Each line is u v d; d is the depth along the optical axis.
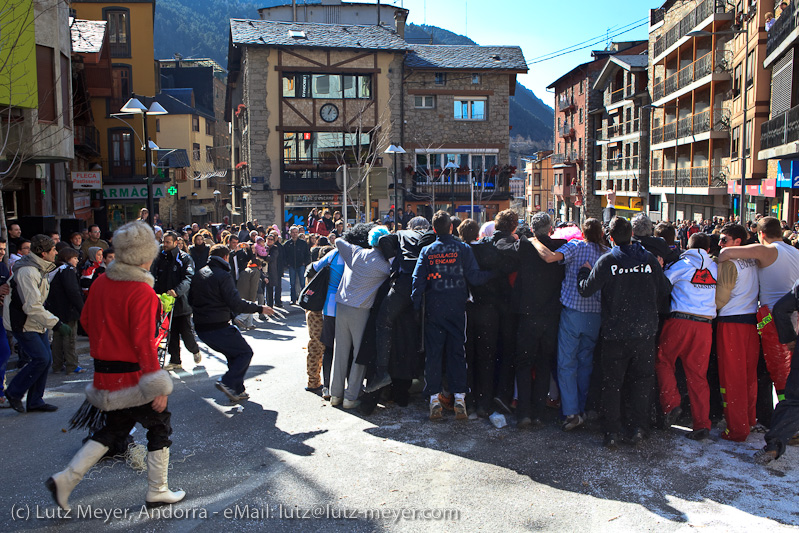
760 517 4.16
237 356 6.77
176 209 53.62
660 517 4.16
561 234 6.24
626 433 5.38
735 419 5.43
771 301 5.46
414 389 7.14
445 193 38.88
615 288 5.16
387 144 37.25
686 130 40.06
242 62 40.28
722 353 5.49
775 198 27.08
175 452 5.37
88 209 29.75
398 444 5.48
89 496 4.54
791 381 4.98
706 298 5.41
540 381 5.83
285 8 50.75
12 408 6.64
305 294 6.82
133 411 4.20
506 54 39.91
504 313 6.02
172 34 151.88
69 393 7.39
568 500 4.41
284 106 35.94
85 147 25.81
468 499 4.44
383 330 6.12
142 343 4.06
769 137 23.98
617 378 5.28
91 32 25.52
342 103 36.66
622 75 55.31
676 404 5.61
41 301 6.39
